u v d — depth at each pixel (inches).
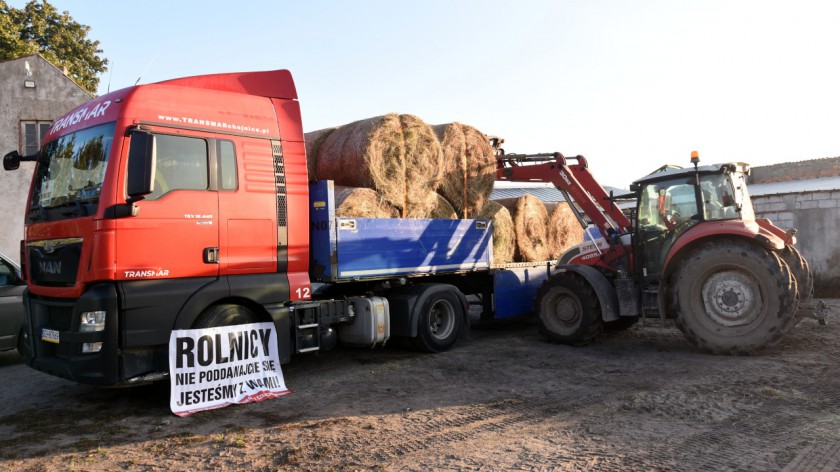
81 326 184.1
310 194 250.4
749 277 265.0
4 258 292.0
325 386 233.6
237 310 215.8
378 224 265.1
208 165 207.5
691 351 286.8
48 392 232.8
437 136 312.8
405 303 284.8
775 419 179.3
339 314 262.7
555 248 394.0
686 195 290.7
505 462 149.0
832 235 543.2
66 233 194.5
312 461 152.1
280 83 236.7
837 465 143.2
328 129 309.1
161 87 201.8
